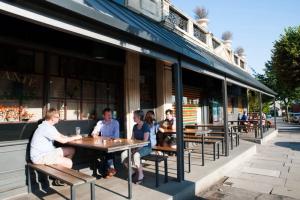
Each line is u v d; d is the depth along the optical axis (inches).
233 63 769.6
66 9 118.6
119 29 146.2
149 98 359.6
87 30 136.3
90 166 240.8
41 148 192.2
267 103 1347.2
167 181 222.1
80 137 210.5
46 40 218.2
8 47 203.8
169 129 326.6
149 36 169.6
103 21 134.6
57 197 188.1
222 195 225.6
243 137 569.9
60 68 238.2
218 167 272.4
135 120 235.3
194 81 500.4
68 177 156.3
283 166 332.5
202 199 214.8
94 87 272.1
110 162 232.7
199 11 642.2
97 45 252.8
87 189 203.3
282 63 1035.9
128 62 301.4
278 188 244.8
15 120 207.3
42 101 223.3
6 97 203.8
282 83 1085.8
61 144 223.3
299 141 581.0
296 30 1032.2
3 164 186.9
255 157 391.2
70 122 241.1
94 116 269.9
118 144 187.8
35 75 220.5
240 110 861.2
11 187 189.6
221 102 644.1
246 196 223.5
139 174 214.4
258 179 273.7
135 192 196.1
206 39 564.4
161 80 367.2
